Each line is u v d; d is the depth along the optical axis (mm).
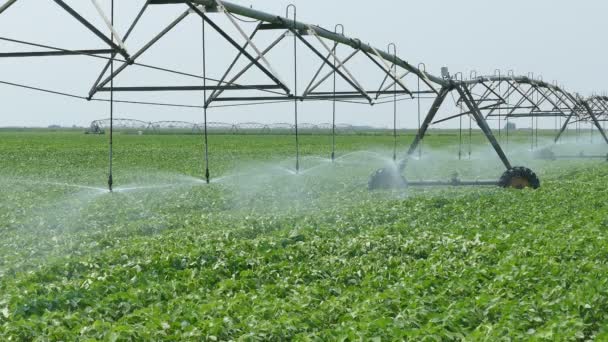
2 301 15062
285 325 12945
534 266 16984
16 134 190125
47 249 23047
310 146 106438
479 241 20391
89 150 92625
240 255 19266
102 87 23031
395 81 31203
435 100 35844
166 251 20422
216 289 16203
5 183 46656
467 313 13273
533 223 24781
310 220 26422
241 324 12969
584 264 16688
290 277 16969
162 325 12953
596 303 13711
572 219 24406
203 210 32688
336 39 28781
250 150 94000
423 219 26312
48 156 79312
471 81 44812
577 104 65500
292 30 26469
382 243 20750
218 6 22406
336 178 48969
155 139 140000
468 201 31391
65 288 16219
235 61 26688
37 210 33156
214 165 65625
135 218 30500
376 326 12477
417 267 17797
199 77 21719
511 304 13586
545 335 11711
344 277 17281
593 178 43812
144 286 16344
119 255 20062
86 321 13820
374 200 32219
